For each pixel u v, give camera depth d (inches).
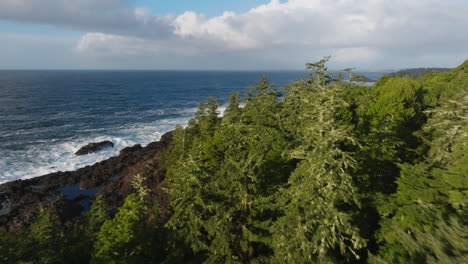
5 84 7849.4
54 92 6102.4
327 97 780.0
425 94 1513.3
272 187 830.5
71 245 729.6
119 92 6574.8
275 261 703.1
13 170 1893.5
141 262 737.0
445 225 493.7
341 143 943.7
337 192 593.9
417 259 509.0
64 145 2429.9
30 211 1400.1
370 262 573.3
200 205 765.3
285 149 928.9
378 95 1596.9
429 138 1018.7
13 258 577.3
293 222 615.2
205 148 1347.2
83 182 1771.7
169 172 1625.2
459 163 722.2
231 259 709.3
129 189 1685.5
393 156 886.4
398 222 642.2
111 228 722.2
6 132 2719.0
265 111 1325.0
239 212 783.1
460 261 439.5
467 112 831.1
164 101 5319.9
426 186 700.0
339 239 594.2
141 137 2800.2
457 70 2082.9
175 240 784.3
